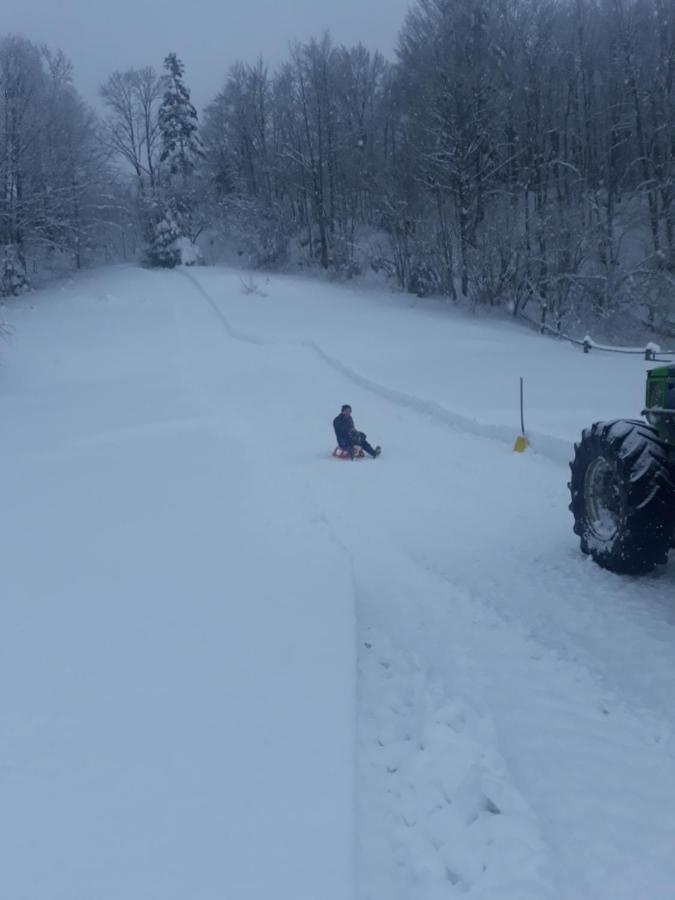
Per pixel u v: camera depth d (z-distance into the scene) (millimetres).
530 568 6586
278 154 59312
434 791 3398
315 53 57875
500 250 40000
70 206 55094
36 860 2615
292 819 2836
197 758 3240
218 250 62562
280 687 3893
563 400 16938
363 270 50906
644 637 5023
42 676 4051
